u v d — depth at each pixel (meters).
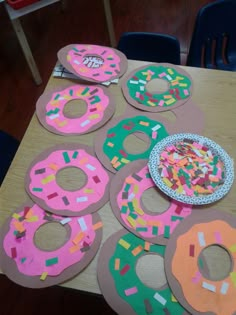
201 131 0.99
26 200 0.90
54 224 0.85
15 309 1.39
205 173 0.89
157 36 1.38
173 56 1.43
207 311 0.71
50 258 0.79
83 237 0.82
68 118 1.05
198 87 1.10
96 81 1.13
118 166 0.93
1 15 2.62
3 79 2.24
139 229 0.82
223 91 1.08
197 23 1.41
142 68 1.16
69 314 1.36
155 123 1.02
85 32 2.45
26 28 2.52
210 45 1.54
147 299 0.73
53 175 0.93
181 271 0.75
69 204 0.87
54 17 2.57
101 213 0.86
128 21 2.49
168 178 0.89
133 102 1.07
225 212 0.84
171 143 0.95
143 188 0.89
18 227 0.85
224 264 0.76
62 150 0.98
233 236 0.80
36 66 2.14
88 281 0.76
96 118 1.04
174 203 0.86
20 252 0.81
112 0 2.64
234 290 0.73
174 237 0.80
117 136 1.00
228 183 0.87
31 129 1.04
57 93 1.12
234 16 1.43
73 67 1.16
